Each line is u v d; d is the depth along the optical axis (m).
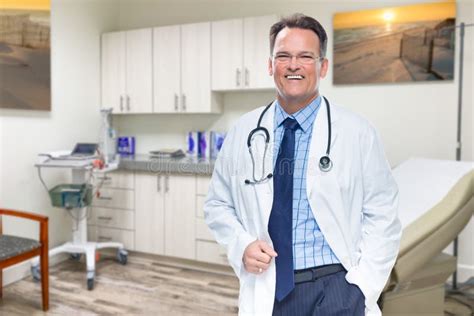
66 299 2.67
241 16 3.54
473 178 2.07
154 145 3.97
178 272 3.21
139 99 3.66
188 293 2.79
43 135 3.21
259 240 1.10
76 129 3.55
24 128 3.04
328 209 1.07
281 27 1.09
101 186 3.52
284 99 1.12
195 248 3.21
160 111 3.58
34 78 3.09
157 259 3.46
